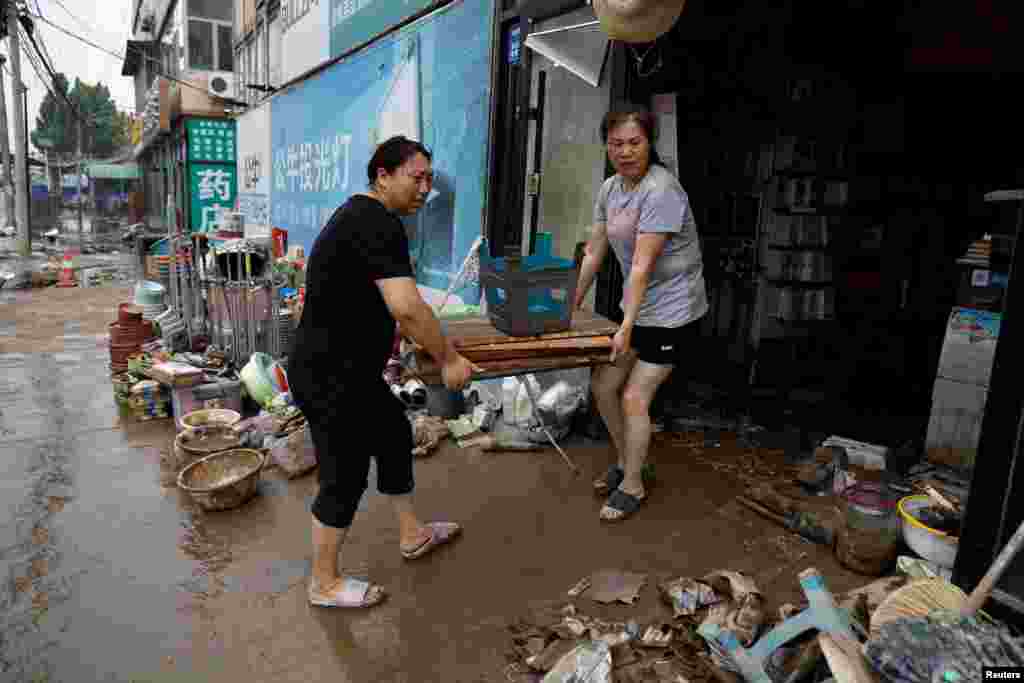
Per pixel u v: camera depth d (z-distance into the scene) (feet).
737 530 10.69
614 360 9.70
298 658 7.84
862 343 20.13
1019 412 6.72
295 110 34.83
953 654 5.49
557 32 14.05
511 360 8.98
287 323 19.56
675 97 13.56
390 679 7.50
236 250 18.85
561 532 10.73
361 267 7.79
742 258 19.15
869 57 18.79
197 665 7.73
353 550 10.19
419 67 21.12
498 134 16.99
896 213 20.01
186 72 56.24
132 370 17.98
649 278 10.06
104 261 61.98
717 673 6.93
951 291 20.12
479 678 7.52
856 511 9.29
